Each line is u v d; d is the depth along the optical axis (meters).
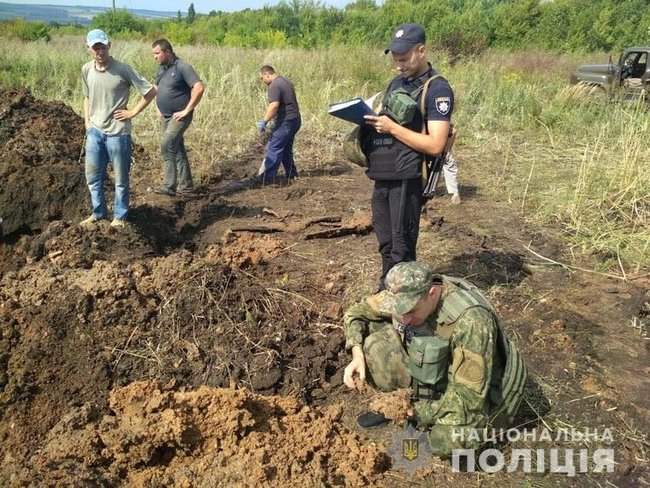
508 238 5.58
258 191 6.96
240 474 2.77
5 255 5.19
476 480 2.91
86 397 3.42
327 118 9.83
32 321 3.77
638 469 2.99
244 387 3.48
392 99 3.48
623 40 24.81
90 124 5.16
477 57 17.67
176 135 6.34
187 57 14.77
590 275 4.85
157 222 5.67
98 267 4.19
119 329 3.78
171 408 3.08
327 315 4.08
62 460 2.89
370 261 4.94
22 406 3.39
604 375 3.61
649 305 4.35
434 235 5.56
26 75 12.86
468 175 7.60
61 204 5.64
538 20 26.38
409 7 28.94
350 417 3.33
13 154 5.94
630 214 5.84
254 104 10.24
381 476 2.95
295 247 5.22
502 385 2.92
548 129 8.95
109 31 34.53
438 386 2.98
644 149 6.68
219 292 3.96
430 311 2.85
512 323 4.13
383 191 3.77
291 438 3.07
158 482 2.79
